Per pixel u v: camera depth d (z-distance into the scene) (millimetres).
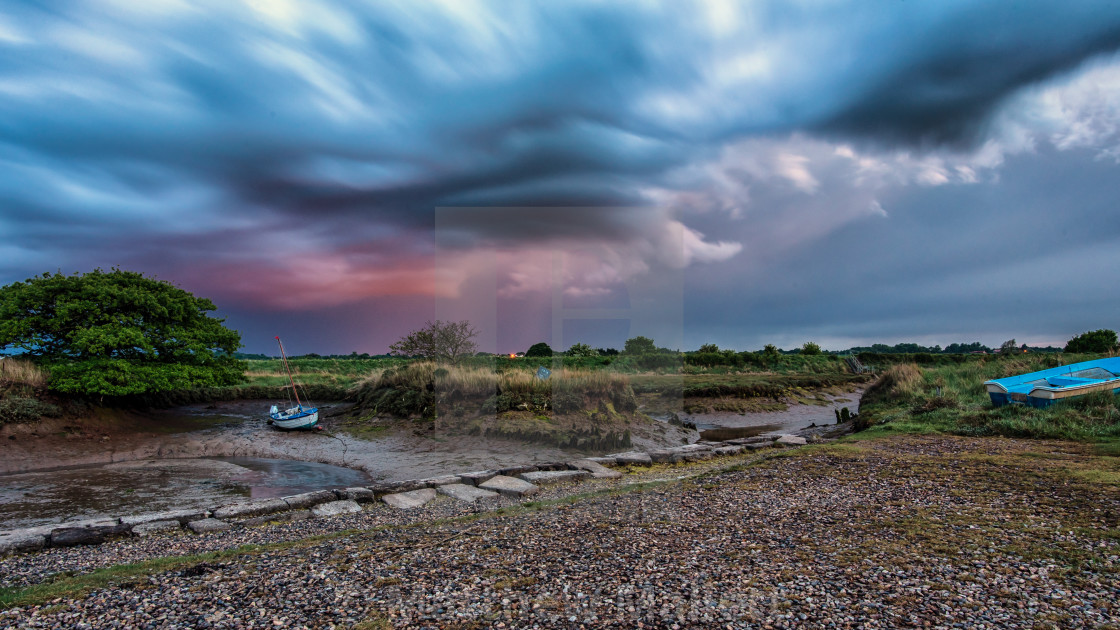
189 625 3361
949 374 17766
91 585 4094
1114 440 9320
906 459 8500
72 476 10719
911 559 4328
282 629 3295
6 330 15016
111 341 15227
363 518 6828
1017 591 3680
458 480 8117
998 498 6039
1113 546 4453
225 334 19312
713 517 5711
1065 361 17297
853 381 32844
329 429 15812
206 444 13734
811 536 4996
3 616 3506
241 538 6074
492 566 4348
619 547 4746
